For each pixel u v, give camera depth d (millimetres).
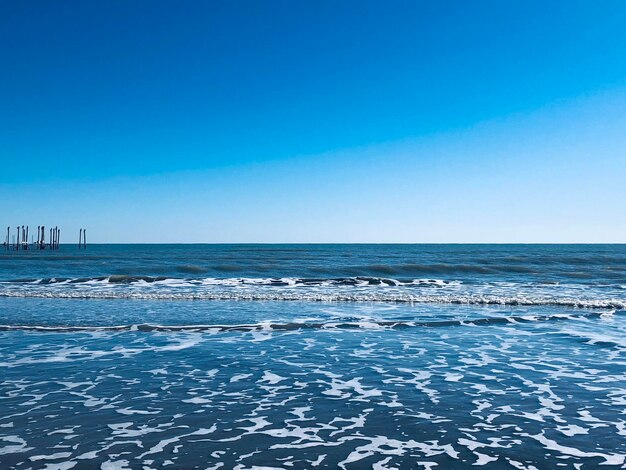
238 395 8422
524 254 73938
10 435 6551
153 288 25609
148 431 6750
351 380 9383
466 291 25094
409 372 9961
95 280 29016
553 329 14734
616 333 14109
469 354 11555
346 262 49812
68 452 6020
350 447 6266
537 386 8969
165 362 10672
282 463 5785
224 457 5934
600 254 74062
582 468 5648
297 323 15188
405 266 39344
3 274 33688
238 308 18828
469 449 6199
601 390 8711
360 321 15867
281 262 49469
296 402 8070
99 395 8352
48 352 11531
